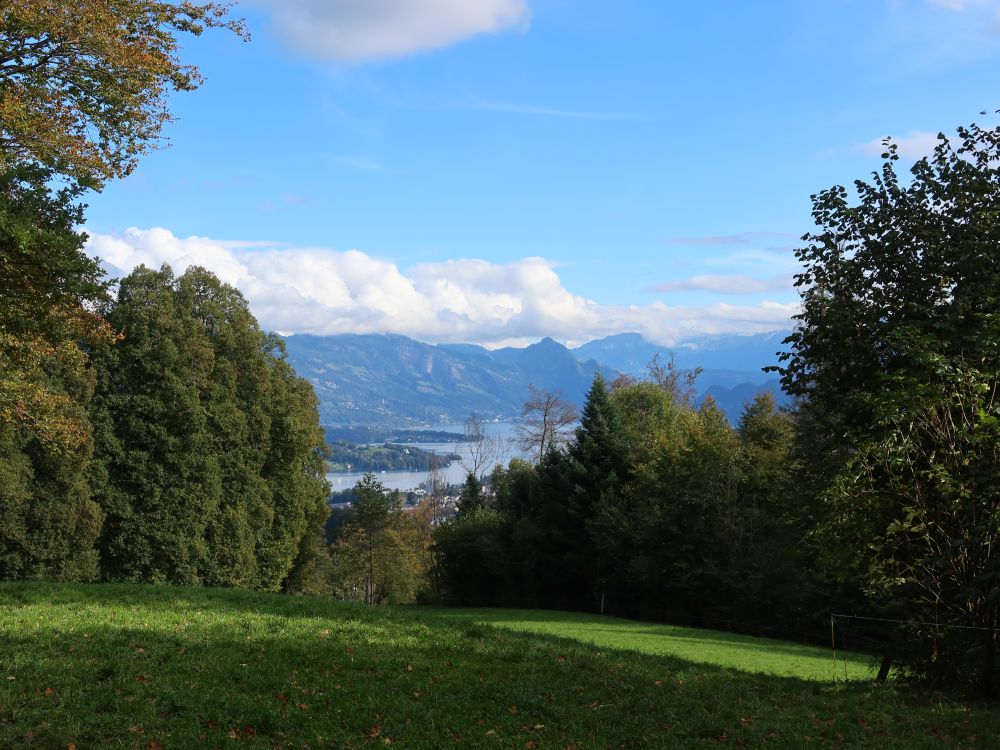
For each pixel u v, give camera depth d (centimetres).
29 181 1700
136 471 4319
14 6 1468
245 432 4809
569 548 5350
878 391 1511
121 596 1920
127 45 1628
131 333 4412
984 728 1148
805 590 3522
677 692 1325
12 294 1558
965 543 1347
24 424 2466
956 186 1595
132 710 945
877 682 1538
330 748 887
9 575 3925
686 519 4328
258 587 4956
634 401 6894
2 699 935
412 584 7500
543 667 1402
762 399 5675
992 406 1327
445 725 1005
